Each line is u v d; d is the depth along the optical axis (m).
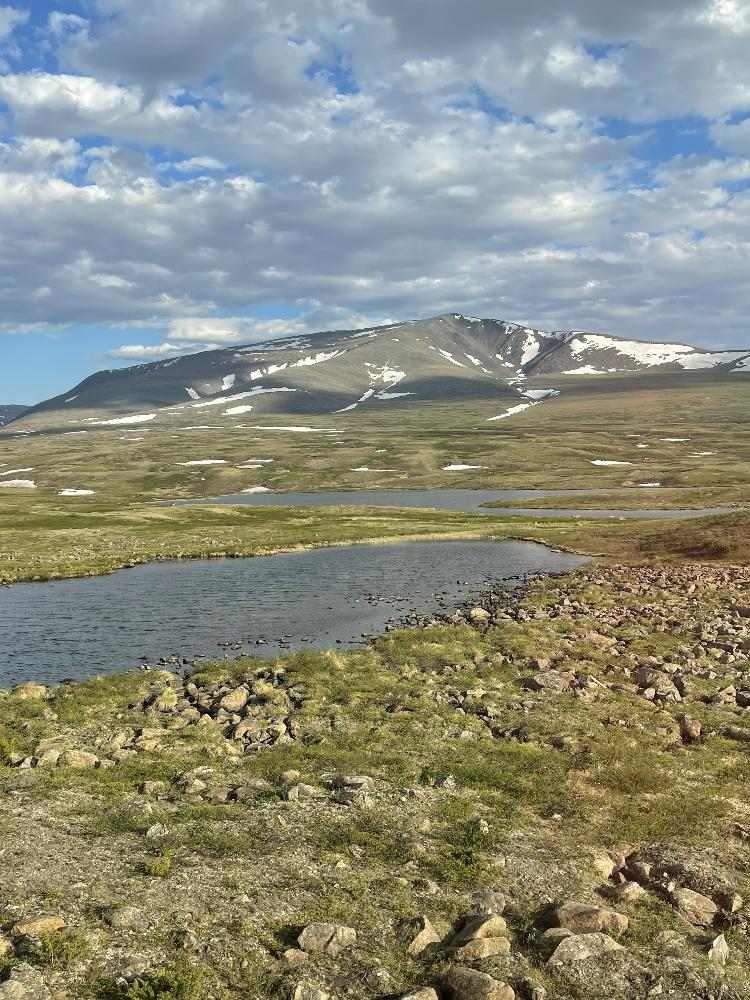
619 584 57.69
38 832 17.16
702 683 30.05
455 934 13.28
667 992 11.63
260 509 135.00
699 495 156.50
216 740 24.83
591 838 17.38
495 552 86.31
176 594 59.06
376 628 46.06
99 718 27.61
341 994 11.53
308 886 14.91
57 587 62.72
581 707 27.33
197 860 15.88
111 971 11.77
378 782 20.81
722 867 15.88
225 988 11.57
